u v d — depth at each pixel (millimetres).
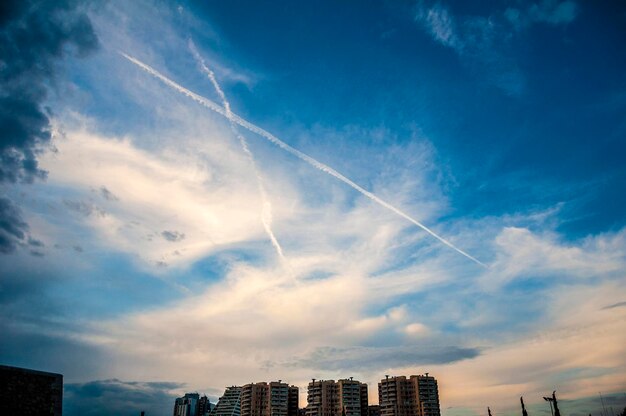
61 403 31406
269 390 141000
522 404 67875
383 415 140125
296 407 145250
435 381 140375
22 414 28812
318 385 142500
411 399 138125
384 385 143250
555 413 59562
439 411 135750
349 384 141750
